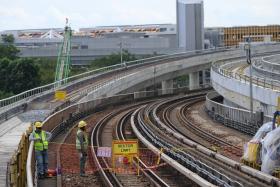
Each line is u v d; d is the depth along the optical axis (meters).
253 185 18.86
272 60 92.62
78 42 187.75
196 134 38.91
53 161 26.48
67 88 68.56
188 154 25.31
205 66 105.00
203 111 56.56
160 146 30.12
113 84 72.75
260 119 37.31
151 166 24.78
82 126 22.11
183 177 22.73
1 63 90.81
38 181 21.00
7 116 43.06
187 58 100.81
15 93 87.56
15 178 18.28
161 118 48.75
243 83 48.75
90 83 73.50
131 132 40.91
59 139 35.66
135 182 21.52
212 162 23.58
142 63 97.12
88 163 25.75
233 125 42.69
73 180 22.00
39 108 50.19
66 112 44.38
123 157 24.22
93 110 57.81
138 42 187.50
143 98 74.38
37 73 91.12
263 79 48.84
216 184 19.56
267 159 21.19
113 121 48.62
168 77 96.00
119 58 141.75
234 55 109.81
